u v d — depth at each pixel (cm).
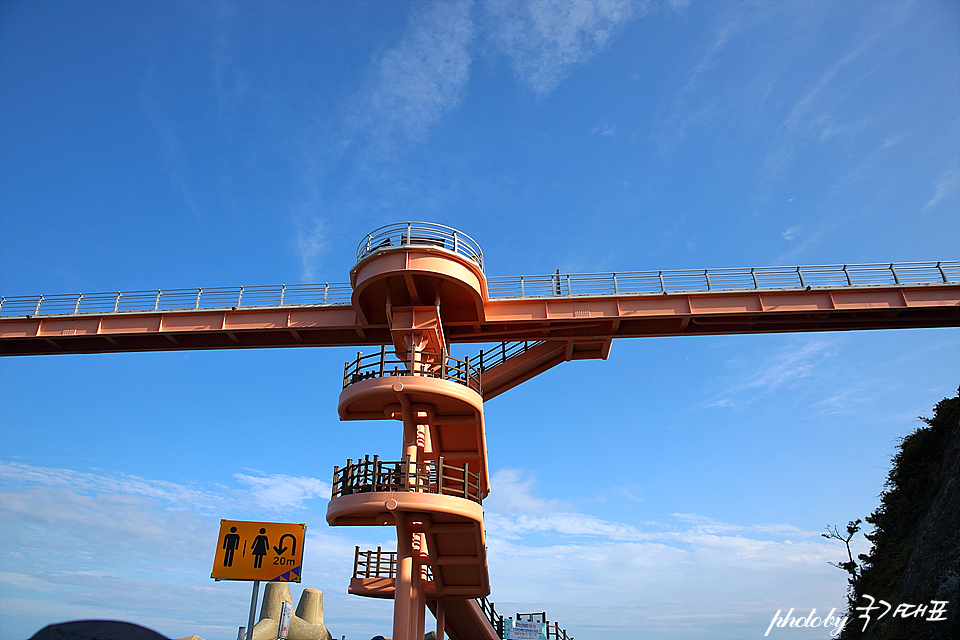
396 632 2294
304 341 3344
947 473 3584
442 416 2627
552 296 3148
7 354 3459
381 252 2723
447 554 2544
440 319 2894
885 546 3984
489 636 3569
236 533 2306
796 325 3306
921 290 3170
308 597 3822
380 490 2316
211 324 3272
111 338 3350
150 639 662
